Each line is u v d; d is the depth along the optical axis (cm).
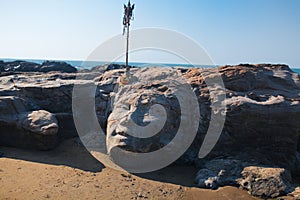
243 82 699
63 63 2064
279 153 614
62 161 612
